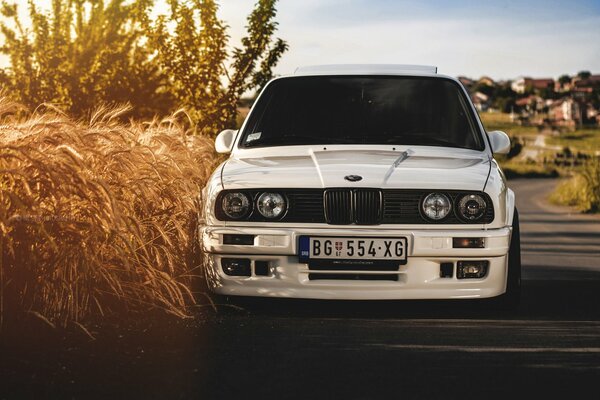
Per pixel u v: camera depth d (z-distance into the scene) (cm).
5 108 550
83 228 516
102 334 509
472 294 571
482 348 489
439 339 513
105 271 540
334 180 570
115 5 1373
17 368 428
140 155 615
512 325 559
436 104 686
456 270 573
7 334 493
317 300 652
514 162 9288
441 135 664
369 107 682
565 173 7481
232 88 1285
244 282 577
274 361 455
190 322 556
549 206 2698
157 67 1320
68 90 1277
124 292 565
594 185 2417
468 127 674
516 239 607
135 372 427
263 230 570
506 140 674
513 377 424
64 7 1360
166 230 626
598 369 441
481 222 571
